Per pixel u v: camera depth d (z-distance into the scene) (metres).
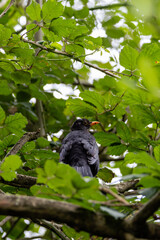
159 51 5.59
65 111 11.62
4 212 3.44
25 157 6.34
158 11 3.91
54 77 9.92
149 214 3.41
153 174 3.50
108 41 9.48
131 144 6.25
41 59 6.52
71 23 6.04
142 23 8.80
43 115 10.37
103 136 6.22
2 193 4.90
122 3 9.41
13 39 6.19
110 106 6.62
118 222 3.54
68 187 3.44
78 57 6.67
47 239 8.55
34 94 9.68
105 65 10.12
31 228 9.33
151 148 6.15
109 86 9.99
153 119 6.02
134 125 9.09
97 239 5.23
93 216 3.54
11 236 8.99
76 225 3.53
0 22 9.59
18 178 6.04
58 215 3.50
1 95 10.23
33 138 5.90
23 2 11.52
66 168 3.43
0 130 8.24
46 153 6.33
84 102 6.36
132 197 4.45
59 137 10.59
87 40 6.75
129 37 9.61
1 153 6.07
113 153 6.40
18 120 6.62
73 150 7.57
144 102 5.71
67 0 9.61
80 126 9.20
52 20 6.02
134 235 3.51
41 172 3.51
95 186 3.41
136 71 6.01
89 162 7.39
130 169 7.39
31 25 6.25
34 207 3.47
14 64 6.85
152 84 3.06
